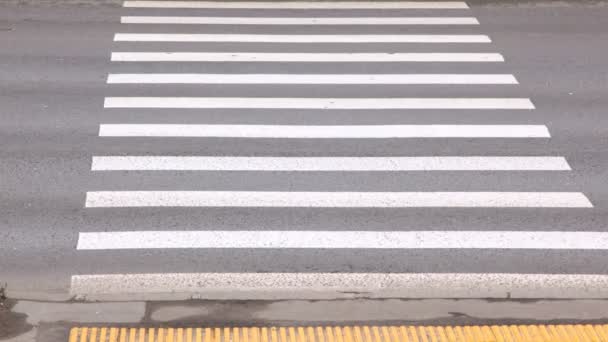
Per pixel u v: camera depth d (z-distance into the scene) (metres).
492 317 8.68
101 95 12.78
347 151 11.52
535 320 8.66
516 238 9.91
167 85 13.14
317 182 10.85
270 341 8.24
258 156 11.36
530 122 12.30
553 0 16.91
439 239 9.86
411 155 11.46
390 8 16.61
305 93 13.01
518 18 16.11
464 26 15.70
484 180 10.97
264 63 13.99
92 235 9.77
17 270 9.18
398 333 8.38
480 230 10.03
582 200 10.62
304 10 16.45
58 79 13.23
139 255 9.48
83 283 9.02
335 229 10.00
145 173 10.92
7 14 15.63
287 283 9.12
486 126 12.18
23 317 8.51
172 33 15.12
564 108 12.70
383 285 9.13
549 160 11.41
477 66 14.03
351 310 8.74
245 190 10.66
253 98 12.81
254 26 15.57
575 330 8.46
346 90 13.13
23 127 11.85
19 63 13.70
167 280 9.09
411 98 12.92
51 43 14.51
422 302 8.89
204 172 10.98
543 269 9.42
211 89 13.05
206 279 9.13
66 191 10.53
